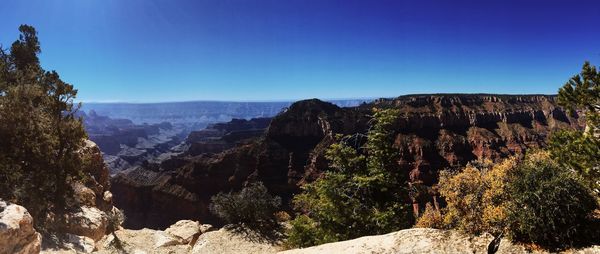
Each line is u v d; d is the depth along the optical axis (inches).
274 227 1141.1
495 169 503.5
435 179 3875.5
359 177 689.0
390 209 665.0
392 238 460.8
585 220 358.6
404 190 719.1
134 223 3791.8
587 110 505.0
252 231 1082.1
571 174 392.2
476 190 506.9
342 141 765.3
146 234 1070.4
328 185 726.5
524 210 377.7
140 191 4057.6
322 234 734.5
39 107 954.7
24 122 872.3
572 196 357.1
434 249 414.3
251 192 1188.5
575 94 506.6
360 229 693.3
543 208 362.6
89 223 980.6
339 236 695.7
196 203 3614.7
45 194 885.2
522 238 385.7
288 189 3659.0
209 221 3479.3
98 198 1453.0
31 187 836.0
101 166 1640.0
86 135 1047.0
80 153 1170.0
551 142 522.0
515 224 388.8
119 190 4210.1
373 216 675.4
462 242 416.2
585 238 354.9
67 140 990.4
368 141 741.9
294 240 811.4
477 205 473.7
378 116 745.6
